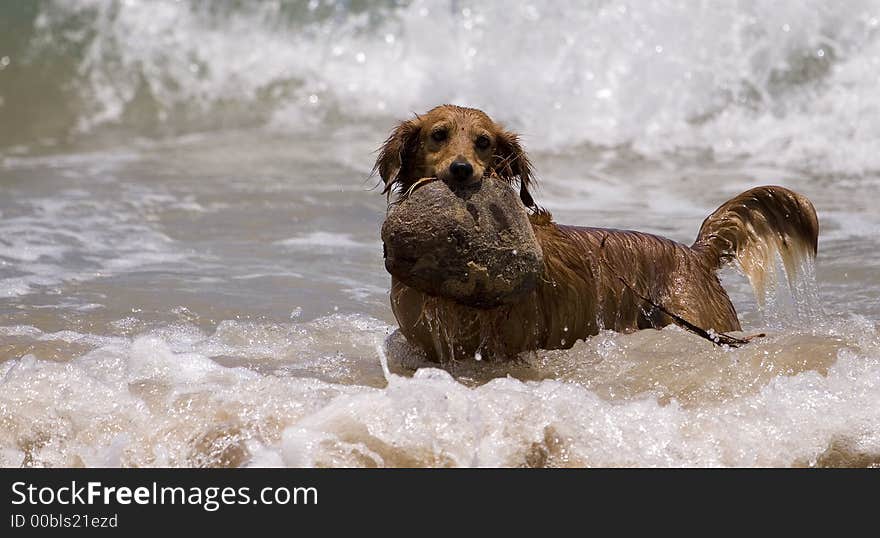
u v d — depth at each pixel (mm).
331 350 12641
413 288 10953
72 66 32375
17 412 10203
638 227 18641
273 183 22688
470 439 9609
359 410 9844
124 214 20344
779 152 24250
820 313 13656
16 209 20734
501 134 11742
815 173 22734
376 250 17797
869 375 10562
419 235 10625
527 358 11812
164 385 10969
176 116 30203
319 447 9508
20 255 17375
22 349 12305
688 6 27422
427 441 9578
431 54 30328
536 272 10914
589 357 11820
